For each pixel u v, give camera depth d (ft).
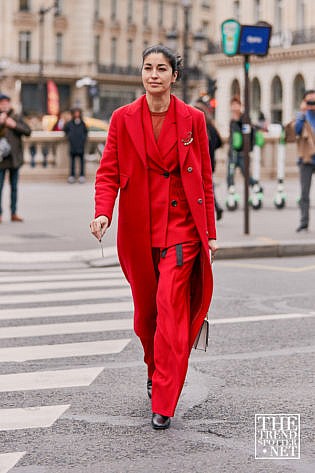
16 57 352.28
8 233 62.08
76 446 21.97
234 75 299.99
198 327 23.53
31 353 30.91
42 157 120.78
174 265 23.34
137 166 23.73
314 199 92.89
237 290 43.68
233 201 79.25
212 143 62.54
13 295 41.96
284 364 29.68
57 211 77.77
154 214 23.80
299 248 56.24
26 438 22.50
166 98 23.75
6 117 67.46
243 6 292.81
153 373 24.35
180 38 399.85
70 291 43.19
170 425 23.50
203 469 20.52
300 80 280.51
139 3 384.88
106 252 54.70
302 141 61.93
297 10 277.23
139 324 24.71
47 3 356.79
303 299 41.37
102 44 374.02
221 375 28.35
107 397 25.95
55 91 225.76
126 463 20.88
